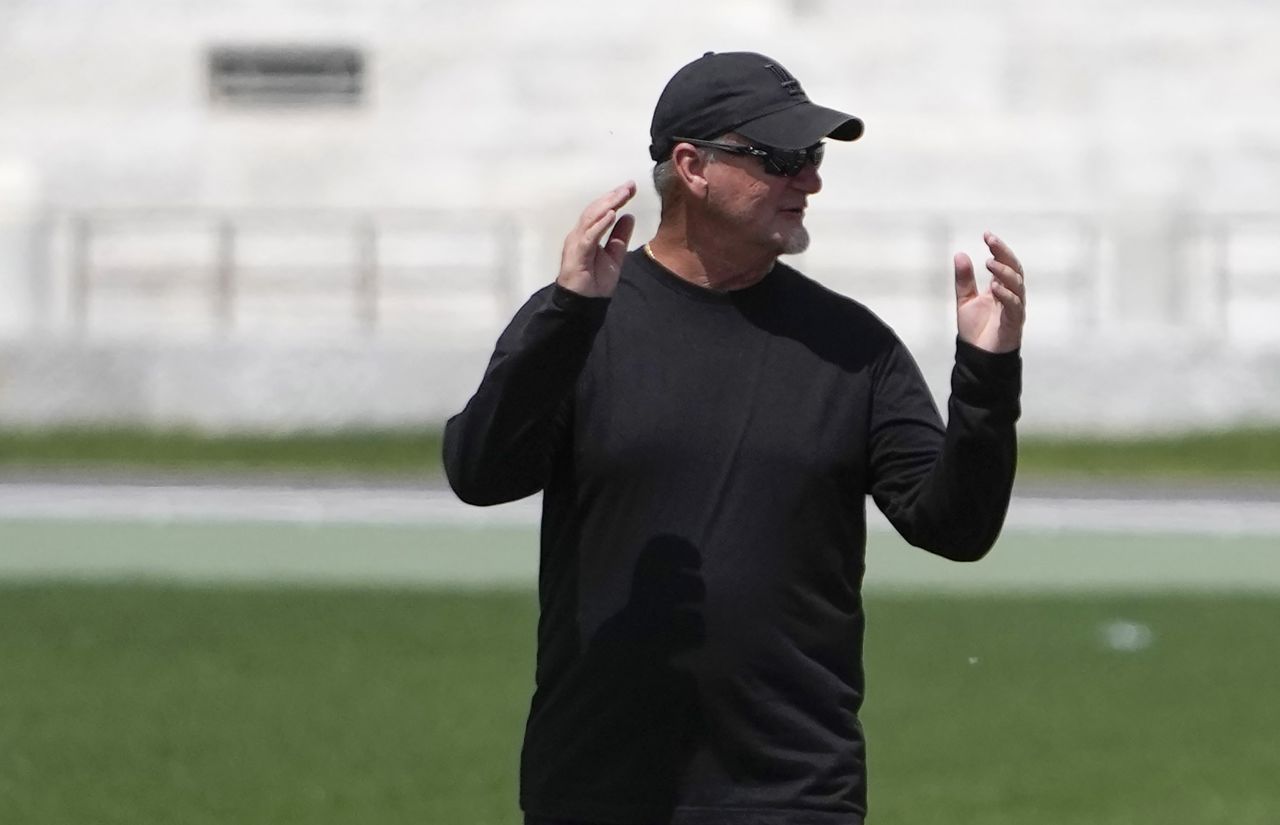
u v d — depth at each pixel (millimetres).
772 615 17703
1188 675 44719
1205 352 92250
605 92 102000
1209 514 71250
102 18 101938
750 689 17672
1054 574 58781
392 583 55969
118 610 51406
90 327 95875
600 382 17984
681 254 18422
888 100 101562
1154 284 97938
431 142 101312
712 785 17719
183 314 97750
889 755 37875
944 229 97062
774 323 18141
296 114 101938
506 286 98125
